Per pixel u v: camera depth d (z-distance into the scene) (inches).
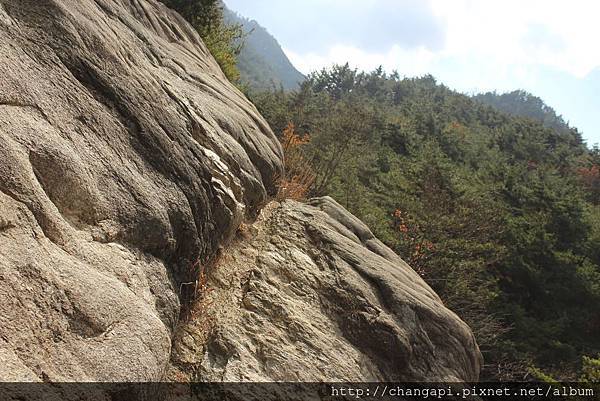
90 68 149.8
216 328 171.8
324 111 1712.6
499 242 792.9
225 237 203.9
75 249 111.2
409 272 285.3
